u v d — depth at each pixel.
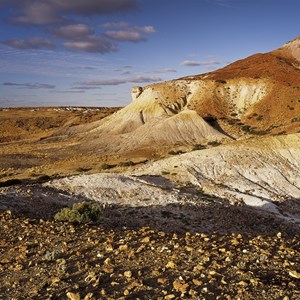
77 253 10.89
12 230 14.20
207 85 145.88
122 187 37.03
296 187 48.94
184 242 12.09
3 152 100.38
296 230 32.25
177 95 144.12
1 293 8.51
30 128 190.75
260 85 139.12
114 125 132.38
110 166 67.81
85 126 141.62
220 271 9.18
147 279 8.84
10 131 186.50
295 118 113.81
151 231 13.91
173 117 116.50
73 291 8.34
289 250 11.38
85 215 18.30
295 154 55.84
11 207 24.23
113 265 9.84
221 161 53.16
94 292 8.22
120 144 105.81
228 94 141.25
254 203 39.97
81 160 82.81
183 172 49.41
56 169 68.94
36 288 8.63
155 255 10.57
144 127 116.00
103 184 37.00
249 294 7.86
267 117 123.31
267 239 13.23
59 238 12.78
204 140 107.94
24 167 76.69
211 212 32.72
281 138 59.22
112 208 31.27
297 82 140.62
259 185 48.47
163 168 52.09
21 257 10.80
